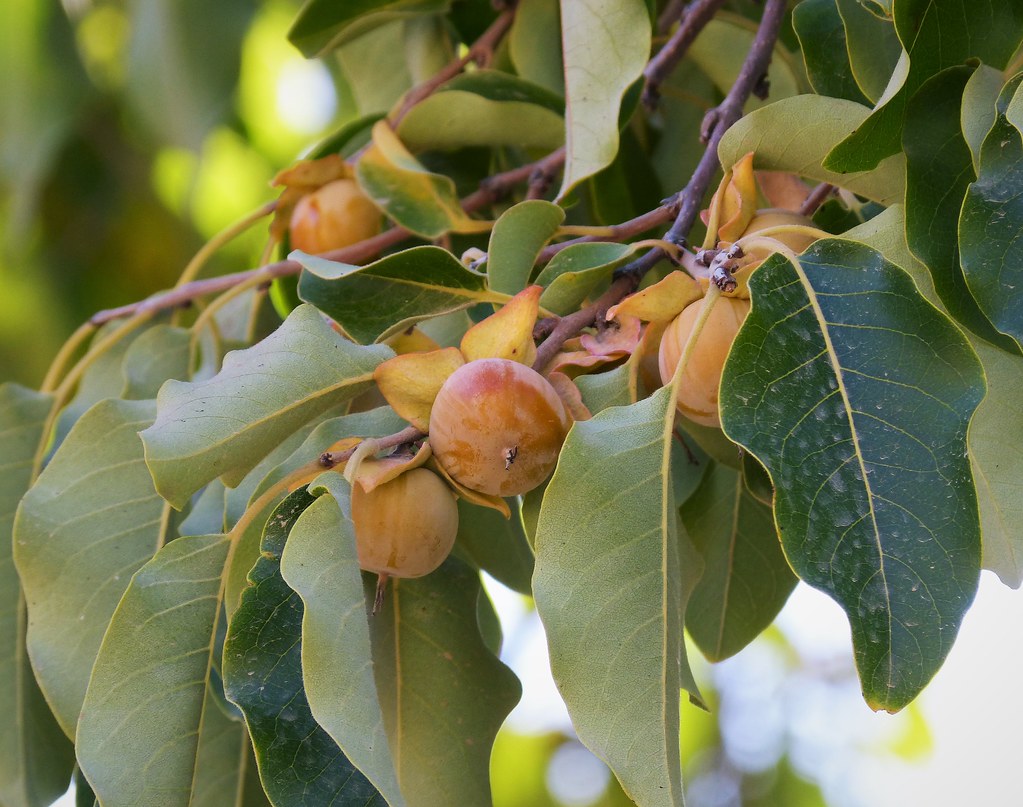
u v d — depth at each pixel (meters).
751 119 0.99
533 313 0.97
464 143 1.17
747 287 0.96
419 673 1.00
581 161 1.05
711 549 1.13
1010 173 0.96
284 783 0.95
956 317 0.97
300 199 1.18
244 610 0.96
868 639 0.91
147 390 1.15
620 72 1.05
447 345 1.09
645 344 0.98
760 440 0.93
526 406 0.95
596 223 1.18
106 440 1.07
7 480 1.16
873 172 1.00
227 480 0.97
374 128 1.15
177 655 0.98
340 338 0.98
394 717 1.00
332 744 0.95
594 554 0.93
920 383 0.93
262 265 1.20
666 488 0.94
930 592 0.91
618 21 1.06
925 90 0.99
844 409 0.93
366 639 0.93
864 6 1.03
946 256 0.97
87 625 1.05
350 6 1.19
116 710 0.97
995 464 0.98
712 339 0.96
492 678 1.01
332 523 0.94
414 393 0.97
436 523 0.96
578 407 0.97
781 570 1.13
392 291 1.02
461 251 1.17
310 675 0.92
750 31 1.17
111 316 1.19
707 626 1.13
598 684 0.93
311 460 0.98
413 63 1.26
